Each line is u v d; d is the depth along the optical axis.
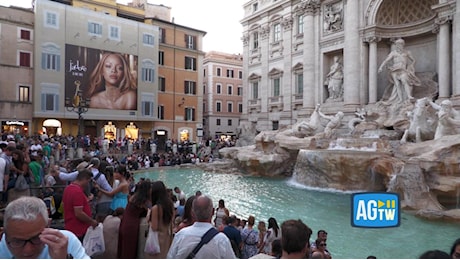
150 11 56.00
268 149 30.67
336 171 21.59
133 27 46.22
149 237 5.47
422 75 31.34
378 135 26.02
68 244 3.12
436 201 15.76
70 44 40.88
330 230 13.03
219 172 31.36
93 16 42.72
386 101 30.73
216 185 24.38
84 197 6.28
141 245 5.64
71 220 6.13
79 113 32.22
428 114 23.20
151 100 47.94
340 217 14.98
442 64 28.28
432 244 11.20
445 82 28.11
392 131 26.34
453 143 16.94
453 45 27.31
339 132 29.89
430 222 13.73
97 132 44.09
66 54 40.56
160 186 5.80
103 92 43.34
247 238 8.76
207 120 68.50
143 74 47.22
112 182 9.24
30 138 30.38
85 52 41.94
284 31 43.47
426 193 15.71
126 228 5.67
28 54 38.66
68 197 6.14
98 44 43.06
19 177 9.08
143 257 5.59
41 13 38.88
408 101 28.45
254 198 19.48
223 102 69.69
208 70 68.12
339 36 35.91
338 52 37.28
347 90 34.12
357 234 12.43
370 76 32.78
